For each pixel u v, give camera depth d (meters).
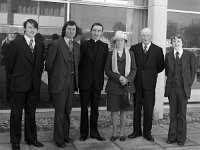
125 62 5.51
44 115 7.20
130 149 5.26
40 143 5.30
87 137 5.77
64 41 5.28
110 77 5.49
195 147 5.45
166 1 7.38
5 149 5.11
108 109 5.59
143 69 5.65
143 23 7.86
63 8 7.32
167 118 7.46
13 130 5.05
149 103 5.69
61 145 5.27
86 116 5.62
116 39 5.53
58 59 5.23
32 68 5.02
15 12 7.02
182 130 5.51
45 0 7.17
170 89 5.53
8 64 4.95
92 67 5.50
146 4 7.82
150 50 5.66
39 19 7.18
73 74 5.33
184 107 5.48
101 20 7.58
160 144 5.55
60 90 5.20
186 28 8.20
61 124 5.29
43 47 5.16
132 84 5.62
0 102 6.98
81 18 7.44
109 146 5.38
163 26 7.39
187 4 8.17
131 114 7.62
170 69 5.50
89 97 5.58
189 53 5.46
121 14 7.72
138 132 5.90
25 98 5.16
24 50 4.91
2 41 6.95
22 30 7.08
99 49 5.53
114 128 5.70
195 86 8.41
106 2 7.57
